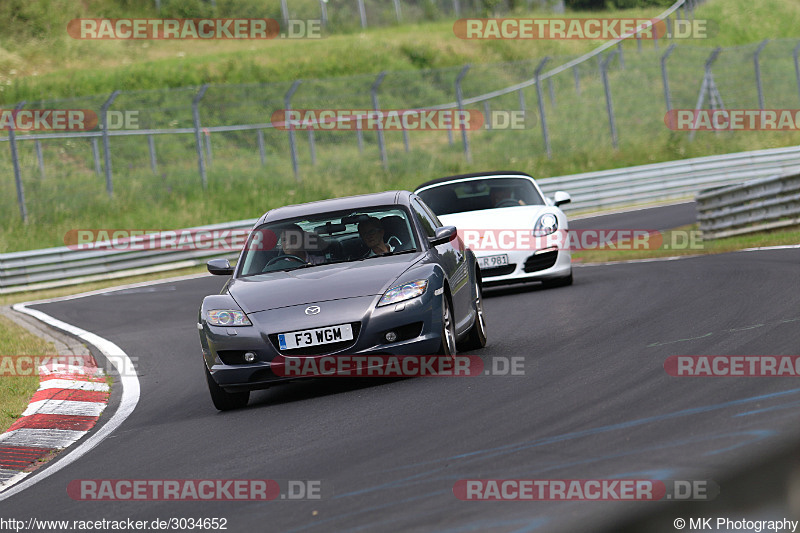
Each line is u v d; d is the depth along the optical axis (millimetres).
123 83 131375
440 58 155750
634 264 50719
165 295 63250
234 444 20297
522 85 129625
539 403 19469
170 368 34781
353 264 26141
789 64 157250
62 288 78875
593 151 117500
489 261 42125
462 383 22859
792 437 13875
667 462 13766
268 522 14125
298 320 23781
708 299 32562
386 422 19734
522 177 46156
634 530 10633
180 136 118375
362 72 145375
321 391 25328
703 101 138375
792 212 53375
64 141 112688
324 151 119750
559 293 40969
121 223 95250
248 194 103375
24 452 23656
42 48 145875
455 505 13336
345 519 13547
